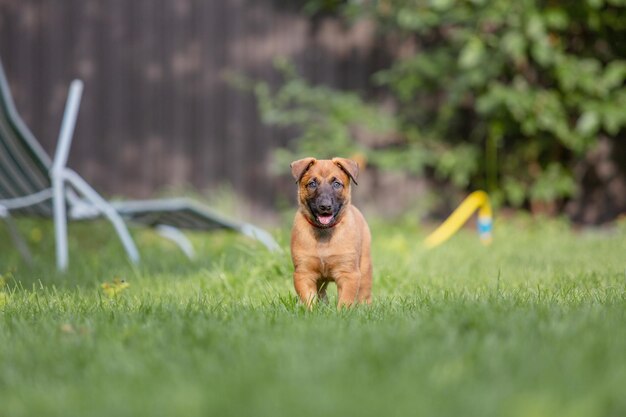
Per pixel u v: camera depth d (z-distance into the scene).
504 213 13.73
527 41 12.45
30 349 3.82
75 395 2.99
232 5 13.84
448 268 7.84
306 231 5.70
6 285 6.66
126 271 7.91
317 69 13.88
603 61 13.38
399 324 4.18
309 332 4.00
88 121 13.89
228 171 13.92
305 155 13.02
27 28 13.80
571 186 13.09
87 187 8.39
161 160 13.92
